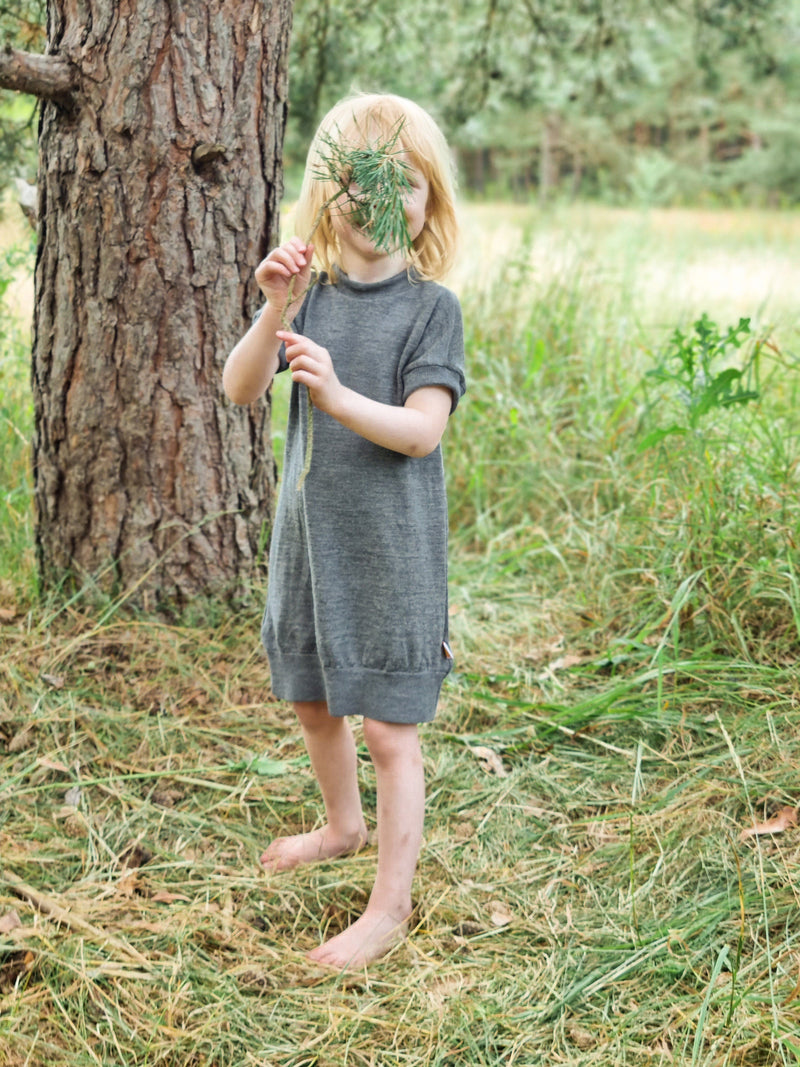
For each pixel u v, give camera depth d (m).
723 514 2.95
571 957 1.81
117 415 2.76
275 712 2.64
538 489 3.86
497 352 4.60
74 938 1.78
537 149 23.98
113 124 2.55
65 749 2.39
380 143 1.77
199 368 2.78
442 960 1.84
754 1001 1.63
